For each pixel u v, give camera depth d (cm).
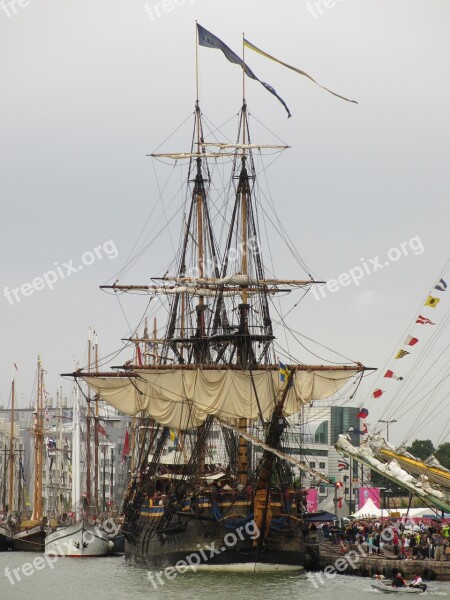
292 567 16788
